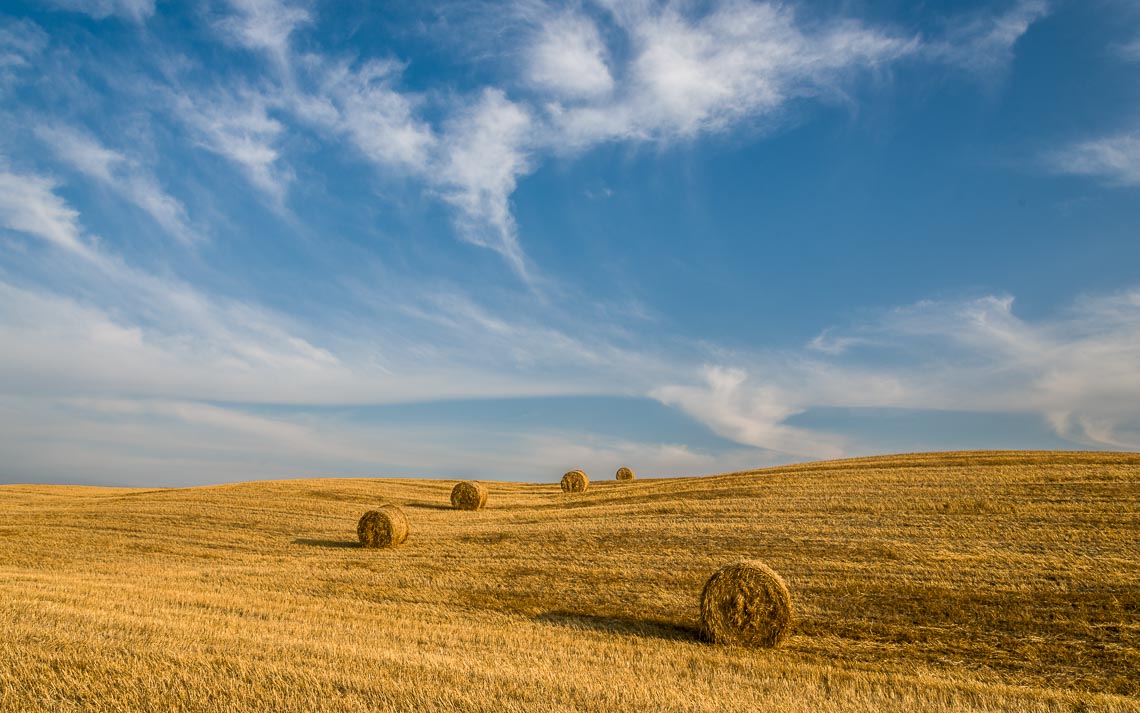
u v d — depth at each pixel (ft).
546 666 35.63
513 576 67.56
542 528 95.30
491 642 42.83
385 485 176.14
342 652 34.65
